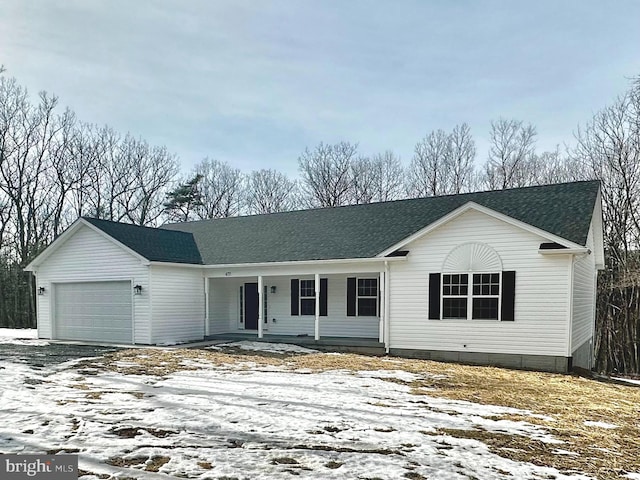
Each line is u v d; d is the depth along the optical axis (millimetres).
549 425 6293
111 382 8656
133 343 15383
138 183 34469
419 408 6957
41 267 17609
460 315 12430
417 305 13023
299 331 16953
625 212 22000
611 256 22375
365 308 15781
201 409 6531
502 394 8352
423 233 12844
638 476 4441
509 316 11781
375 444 5121
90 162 31891
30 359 11703
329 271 14719
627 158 21922
